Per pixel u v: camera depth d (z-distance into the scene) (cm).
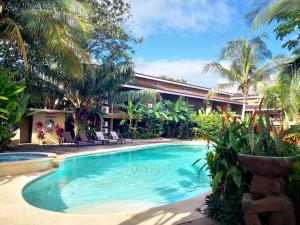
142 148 1861
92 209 639
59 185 859
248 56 2525
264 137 431
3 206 531
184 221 462
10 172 844
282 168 366
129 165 1314
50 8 1279
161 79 3155
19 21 1216
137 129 2619
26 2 1253
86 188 837
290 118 914
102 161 1399
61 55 1261
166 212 510
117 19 2408
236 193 446
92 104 2158
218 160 479
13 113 1042
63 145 1772
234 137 457
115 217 479
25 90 1467
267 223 389
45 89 1650
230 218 440
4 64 1394
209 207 489
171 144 2170
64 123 1984
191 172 1169
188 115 2861
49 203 673
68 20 1204
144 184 921
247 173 436
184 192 825
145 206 674
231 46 2516
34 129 1819
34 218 468
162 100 2923
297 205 416
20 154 1138
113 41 2400
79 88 1931
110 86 2019
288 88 916
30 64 1449
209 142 554
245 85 2592
